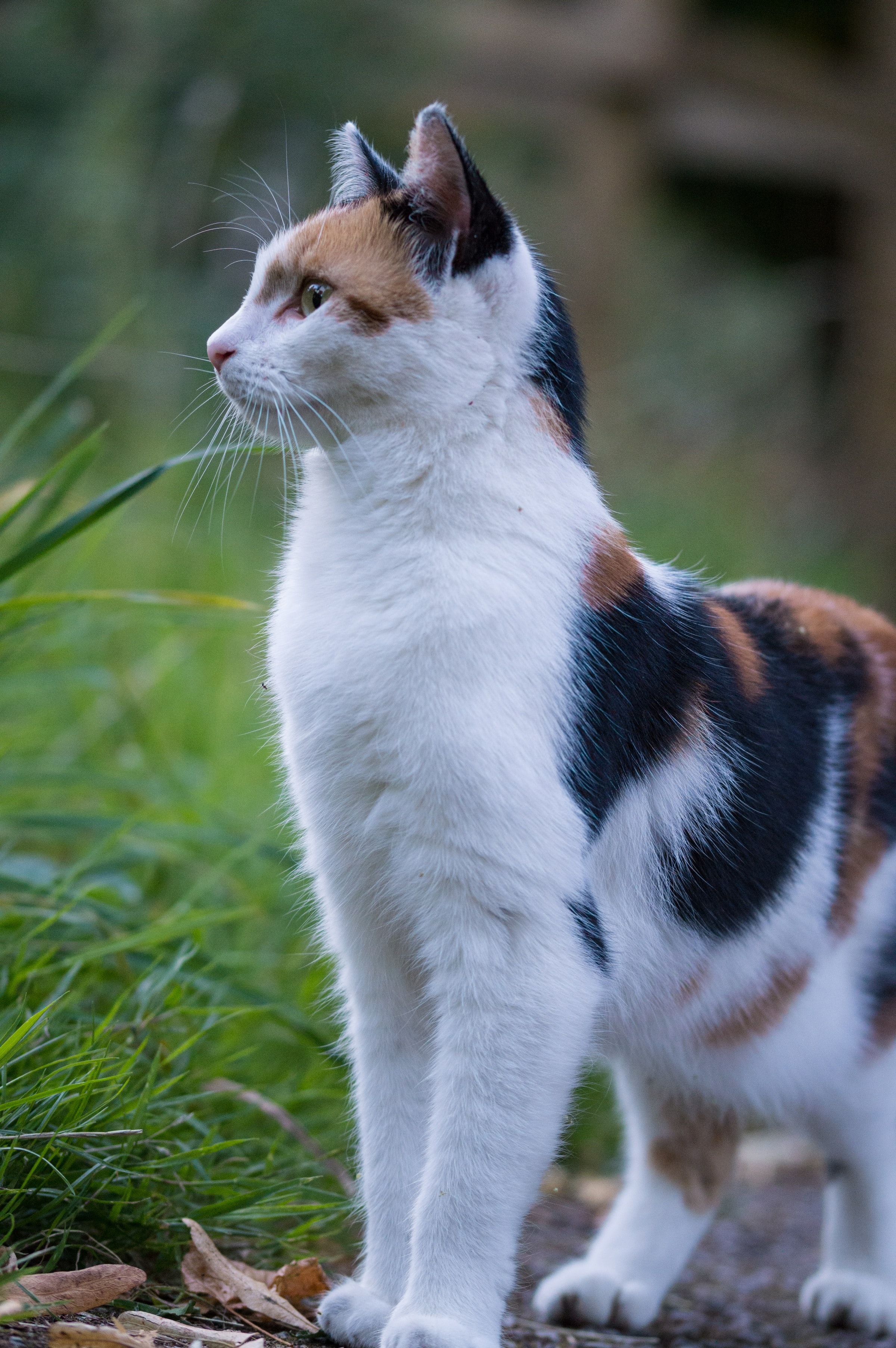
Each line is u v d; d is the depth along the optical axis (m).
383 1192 2.93
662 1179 3.62
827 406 13.10
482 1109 2.67
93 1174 2.86
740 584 3.90
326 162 10.18
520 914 2.68
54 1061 3.03
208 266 9.87
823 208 15.34
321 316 2.85
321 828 2.89
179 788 4.91
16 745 4.96
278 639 2.95
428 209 2.86
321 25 10.11
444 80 11.21
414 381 2.82
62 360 8.72
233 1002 3.84
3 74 9.71
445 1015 2.76
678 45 11.80
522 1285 3.62
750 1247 4.39
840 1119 3.59
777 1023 3.39
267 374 2.91
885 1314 3.53
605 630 2.84
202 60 9.80
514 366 2.88
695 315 12.73
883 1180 3.63
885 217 12.69
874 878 3.48
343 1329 2.79
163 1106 3.22
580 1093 4.11
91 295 8.98
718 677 3.15
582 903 2.75
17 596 4.47
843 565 10.90
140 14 9.83
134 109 9.52
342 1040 3.50
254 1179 3.25
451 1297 2.62
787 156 12.74
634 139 11.87
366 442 2.87
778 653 3.44
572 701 2.74
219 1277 2.87
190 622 5.54
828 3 14.89
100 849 3.96
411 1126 2.96
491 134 12.54
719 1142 3.63
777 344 12.60
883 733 3.54
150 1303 2.80
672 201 15.12
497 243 2.85
